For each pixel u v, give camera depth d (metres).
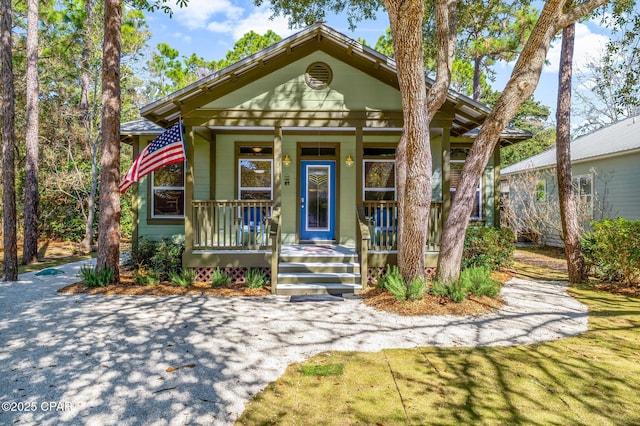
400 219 7.29
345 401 3.51
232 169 10.27
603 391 3.70
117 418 3.22
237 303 6.87
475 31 14.73
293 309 6.50
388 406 3.42
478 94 18.69
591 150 14.27
